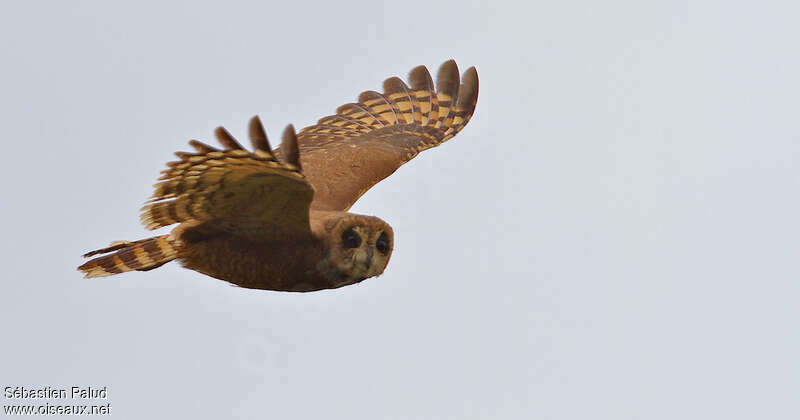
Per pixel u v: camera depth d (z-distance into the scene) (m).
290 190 10.68
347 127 15.73
